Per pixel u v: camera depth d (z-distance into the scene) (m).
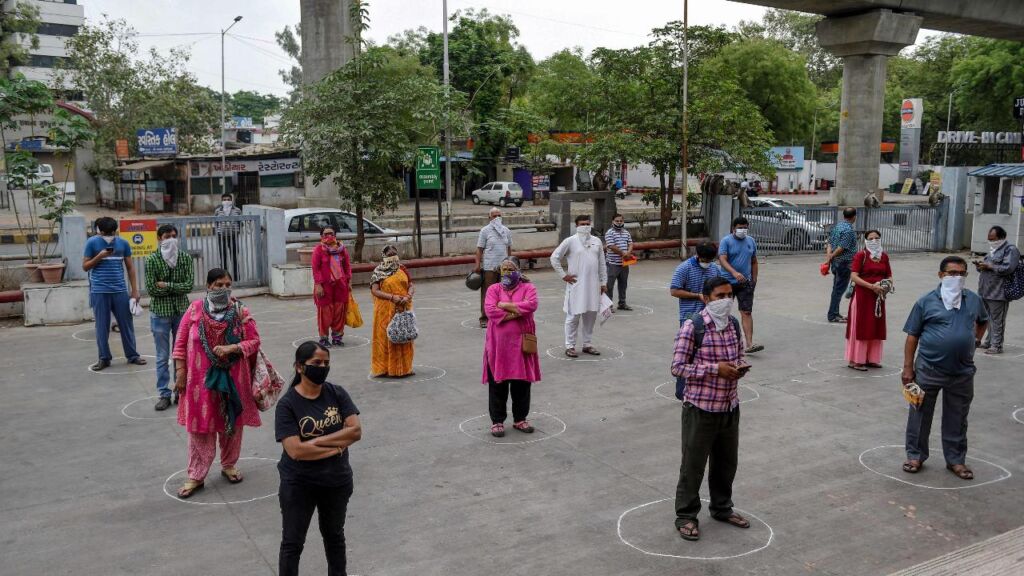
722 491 5.57
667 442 7.29
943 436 6.61
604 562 5.04
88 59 46.81
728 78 22.55
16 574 4.86
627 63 21.94
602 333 12.06
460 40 49.66
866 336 9.78
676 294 8.84
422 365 10.06
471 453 6.99
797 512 5.80
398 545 5.27
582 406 8.38
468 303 14.60
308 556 5.09
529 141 48.50
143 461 6.80
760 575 4.88
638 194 59.81
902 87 70.94
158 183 40.66
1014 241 21.89
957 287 6.38
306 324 12.54
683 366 5.27
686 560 5.07
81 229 13.04
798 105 57.31
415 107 16.34
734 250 10.43
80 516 5.71
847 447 7.20
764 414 8.15
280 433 4.29
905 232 23.69
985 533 5.49
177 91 49.94
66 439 7.34
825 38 28.62
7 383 9.19
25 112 13.59
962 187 24.11
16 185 13.41
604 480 6.39
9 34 55.84
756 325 12.77
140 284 13.81
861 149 28.92
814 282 17.53
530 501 5.98
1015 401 8.63
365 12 16.22
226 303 6.05
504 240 12.33
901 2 27.11
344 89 16.11
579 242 10.30
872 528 5.55
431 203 49.75
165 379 8.25
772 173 21.88
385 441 7.29
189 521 5.63
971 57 45.78
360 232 16.66
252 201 41.72
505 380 7.27
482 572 4.91
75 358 10.36
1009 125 43.97
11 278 13.17
